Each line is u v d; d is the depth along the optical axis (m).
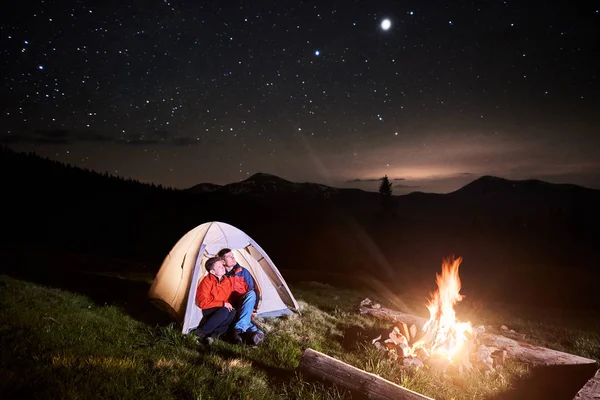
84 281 8.91
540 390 4.91
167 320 6.34
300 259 41.72
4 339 4.63
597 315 12.05
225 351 5.30
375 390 4.07
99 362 4.31
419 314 8.95
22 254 13.21
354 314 7.94
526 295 18.70
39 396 3.49
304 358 4.66
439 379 4.89
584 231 72.25
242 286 6.55
